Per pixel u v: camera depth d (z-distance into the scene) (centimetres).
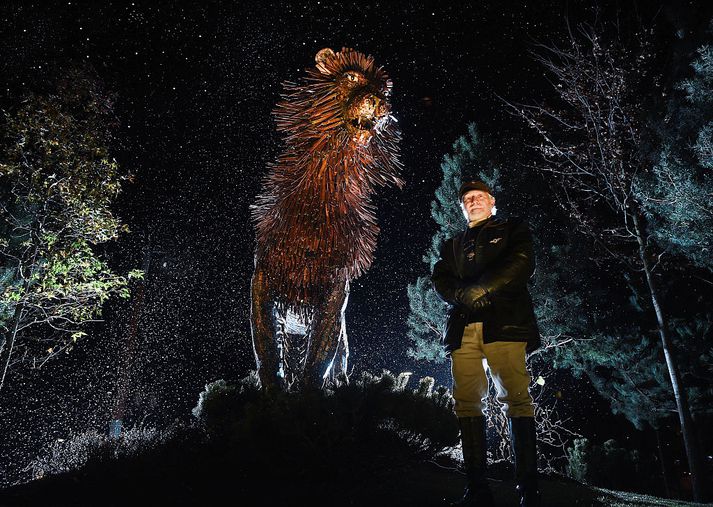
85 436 473
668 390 1282
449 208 1448
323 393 461
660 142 1115
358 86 522
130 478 355
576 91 1142
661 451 1591
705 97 1000
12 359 1103
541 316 1352
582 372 1592
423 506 317
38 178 895
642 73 1152
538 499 232
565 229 1375
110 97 1016
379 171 548
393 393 487
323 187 523
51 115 891
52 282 889
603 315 1404
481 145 1455
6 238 928
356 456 406
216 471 382
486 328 255
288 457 389
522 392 250
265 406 427
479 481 253
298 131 533
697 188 958
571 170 1257
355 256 531
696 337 1246
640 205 1110
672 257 1244
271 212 542
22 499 315
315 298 524
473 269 268
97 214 917
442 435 490
